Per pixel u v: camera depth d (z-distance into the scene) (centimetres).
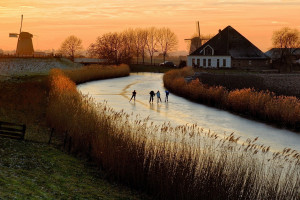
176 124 3288
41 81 5975
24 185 1482
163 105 4506
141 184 1769
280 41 10712
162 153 1745
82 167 1973
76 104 2916
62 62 10125
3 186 1395
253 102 3862
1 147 1981
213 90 4741
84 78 7738
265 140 2794
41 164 1853
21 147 2069
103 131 2125
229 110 4203
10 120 2964
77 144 2283
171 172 1647
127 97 5191
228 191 1497
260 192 1463
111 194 1652
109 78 9100
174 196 1598
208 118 3684
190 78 7100
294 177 1691
